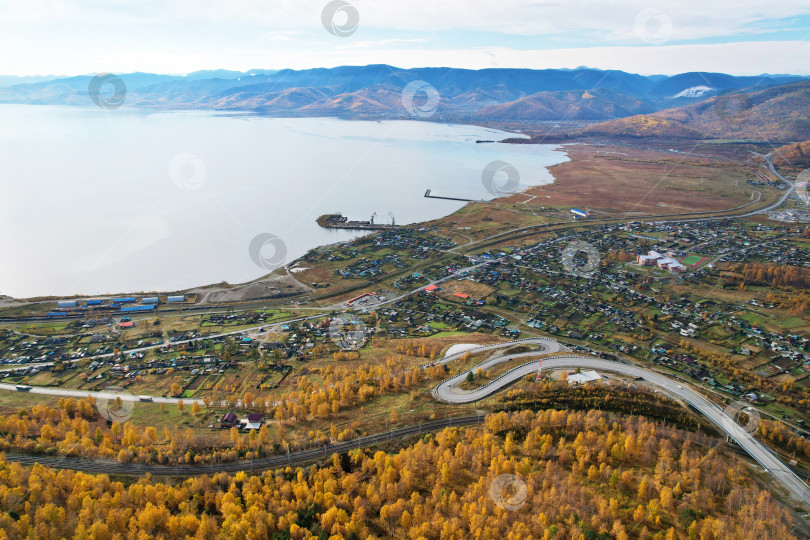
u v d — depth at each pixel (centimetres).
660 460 16712
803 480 16975
